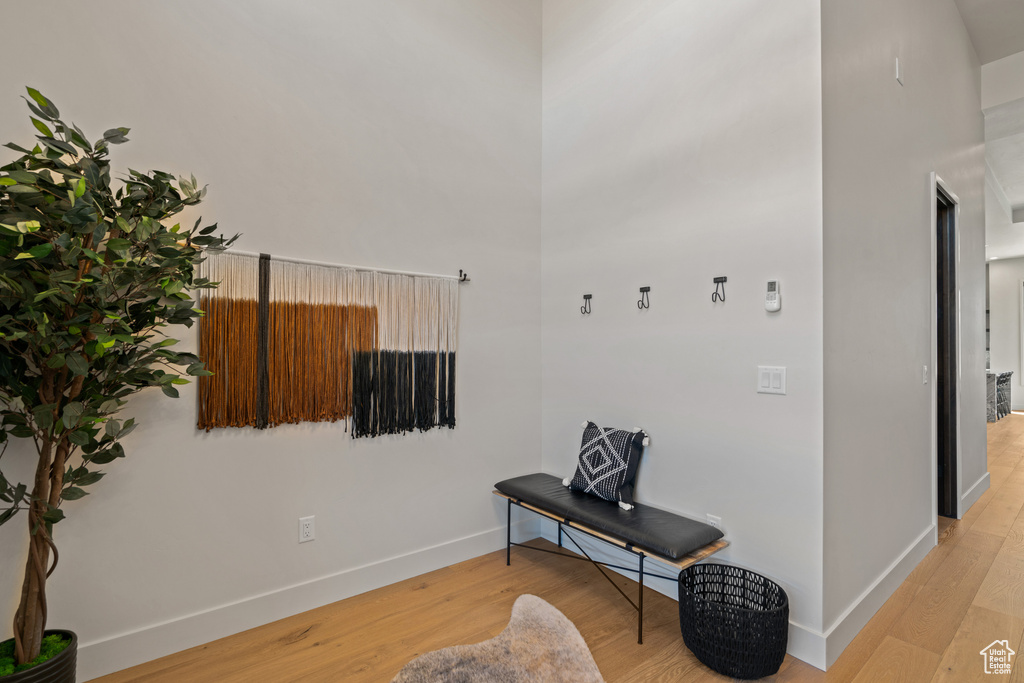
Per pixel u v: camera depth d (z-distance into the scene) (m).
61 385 1.50
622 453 2.56
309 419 2.30
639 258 2.66
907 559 2.59
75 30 1.80
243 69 2.15
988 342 10.29
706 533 2.13
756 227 2.13
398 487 2.60
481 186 2.97
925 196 2.88
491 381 2.99
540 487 2.78
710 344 2.31
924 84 2.87
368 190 2.51
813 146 1.94
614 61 2.82
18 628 1.45
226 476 2.10
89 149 1.49
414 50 2.69
